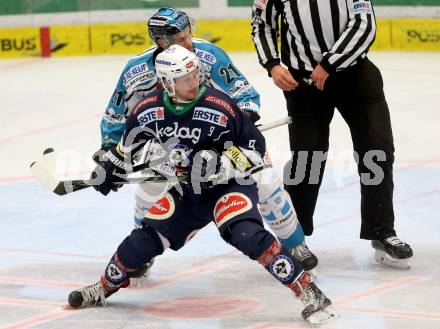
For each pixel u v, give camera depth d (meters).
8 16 36.31
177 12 11.52
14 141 23.27
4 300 11.90
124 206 17.16
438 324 10.52
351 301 11.48
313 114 13.05
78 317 11.12
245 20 35.72
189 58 10.38
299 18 12.79
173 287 12.38
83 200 17.64
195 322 10.83
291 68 13.12
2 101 28.48
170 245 11.04
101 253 14.16
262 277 12.74
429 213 15.86
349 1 12.56
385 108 13.00
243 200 10.53
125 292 12.20
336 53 12.37
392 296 11.66
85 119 25.72
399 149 21.11
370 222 13.00
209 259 13.71
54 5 36.19
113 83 30.86
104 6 36.22
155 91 10.91
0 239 15.08
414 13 34.12
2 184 19.06
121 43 36.31
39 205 17.33
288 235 12.12
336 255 13.71
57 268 13.38
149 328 10.66
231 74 11.88
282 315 11.02
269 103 26.91
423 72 30.47
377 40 34.59
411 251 12.74
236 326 10.63
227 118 10.59
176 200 10.84
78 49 36.38
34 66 34.66
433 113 24.75
